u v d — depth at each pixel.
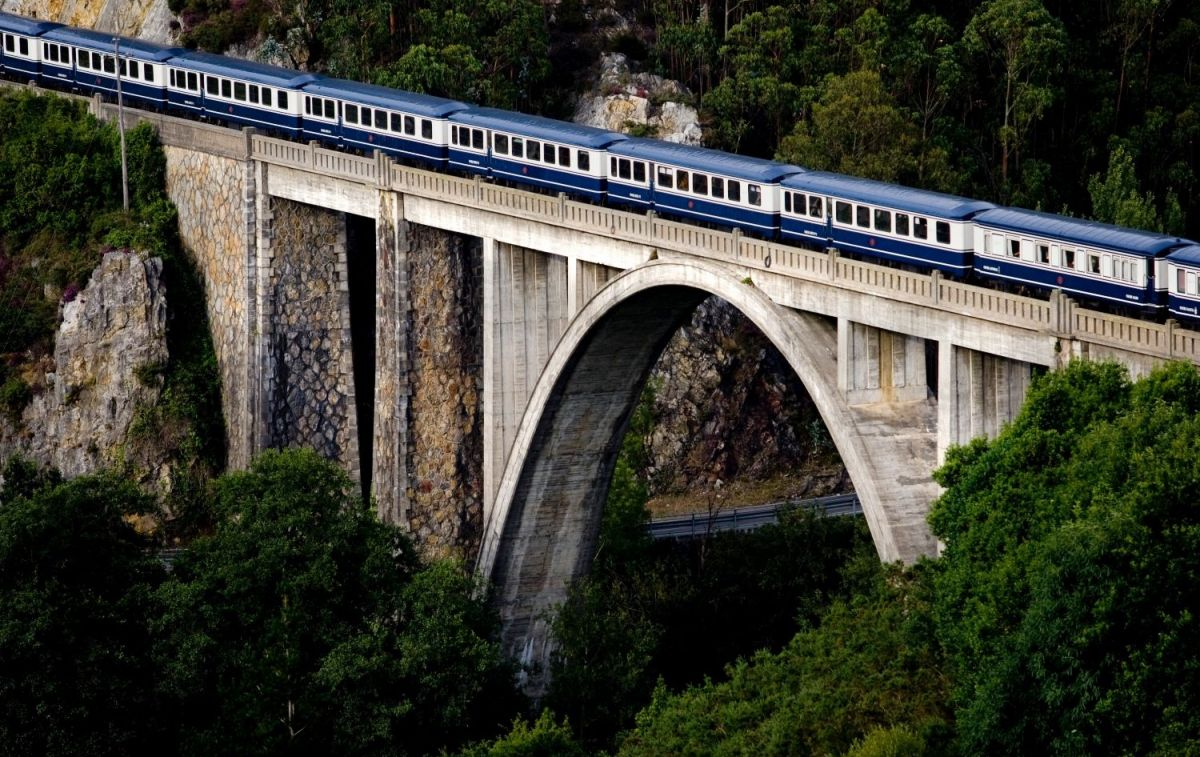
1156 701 94.75
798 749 107.38
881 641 110.12
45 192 174.00
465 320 148.38
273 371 159.88
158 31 197.50
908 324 115.44
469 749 118.81
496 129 148.38
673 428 180.75
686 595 153.12
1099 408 104.69
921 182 179.50
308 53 193.62
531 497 144.50
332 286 158.88
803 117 187.88
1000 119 194.50
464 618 129.75
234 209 162.50
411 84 185.25
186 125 168.88
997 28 192.12
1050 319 108.75
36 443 168.88
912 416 117.50
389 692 123.44
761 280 124.50
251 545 124.69
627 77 192.75
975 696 102.19
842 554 154.38
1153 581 95.38
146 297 167.38
